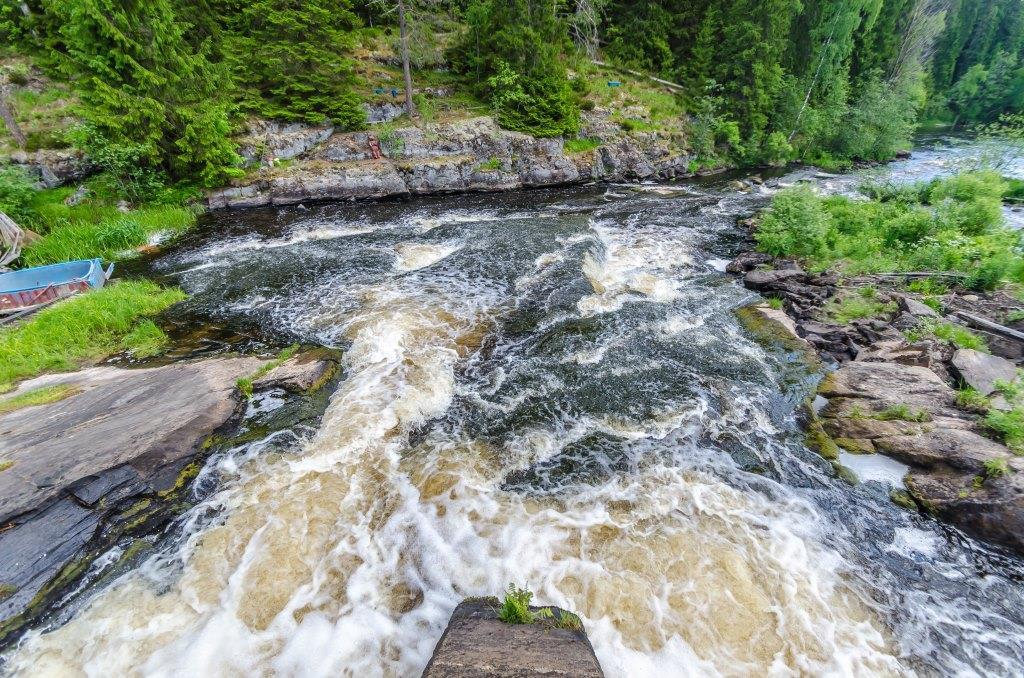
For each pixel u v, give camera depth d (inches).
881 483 234.8
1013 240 435.2
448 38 1090.1
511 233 591.2
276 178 756.6
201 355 347.9
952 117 1653.5
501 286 440.8
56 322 365.1
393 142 837.8
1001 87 1556.3
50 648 163.8
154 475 227.8
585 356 337.7
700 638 166.4
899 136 1114.1
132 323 393.7
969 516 205.9
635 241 582.9
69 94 711.7
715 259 534.9
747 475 239.8
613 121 984.9
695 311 403.2
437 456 249.9
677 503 222.2
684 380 310.5
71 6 578.2
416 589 184.7
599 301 419.2
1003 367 287.3
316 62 791.1
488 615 156.5
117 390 281.6
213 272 496.7
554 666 137.4
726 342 353.7
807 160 1107.9
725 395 296.2
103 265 521.0
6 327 368.8
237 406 281.6
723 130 1027.9
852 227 539.5
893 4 1234.6
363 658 162.2
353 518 213.5
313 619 173.0
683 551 197.9
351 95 829.2
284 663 159.8
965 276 402.0
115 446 227.5
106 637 166.4
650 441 260.5
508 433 267.1
